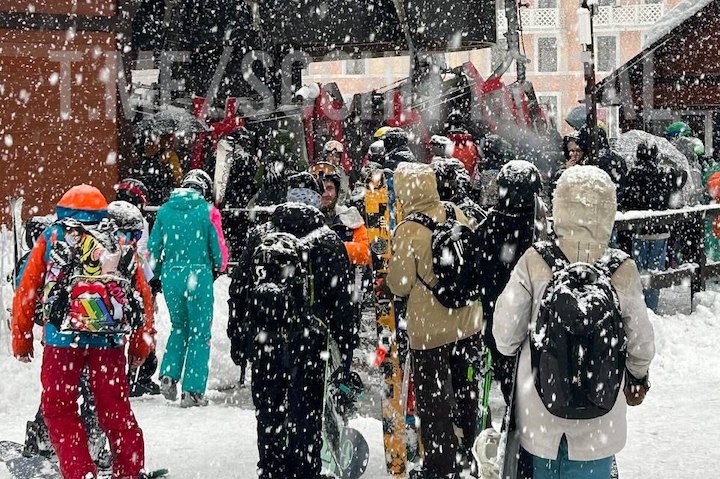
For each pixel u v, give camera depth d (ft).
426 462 22.58
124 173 60.49
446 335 22.45
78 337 21.21
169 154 60.29
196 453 25.49
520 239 22.17
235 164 50.52
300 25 71.97
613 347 15.65
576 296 15.71
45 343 21.44
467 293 22.40
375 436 27.04
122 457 21.80
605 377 15.64
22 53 58.13
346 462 22.74
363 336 40.04
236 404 31.91
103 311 21.29
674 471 23.76
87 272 21.34
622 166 46.80
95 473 21.61
